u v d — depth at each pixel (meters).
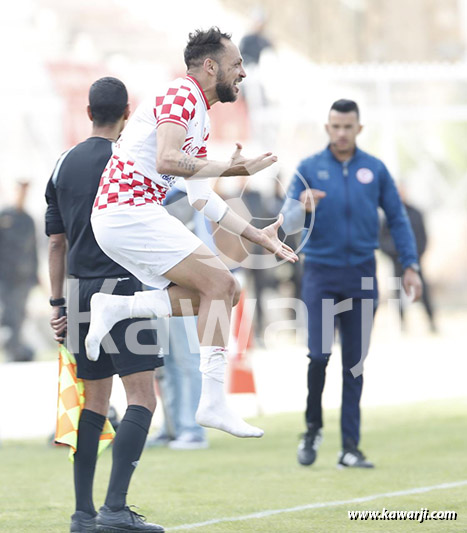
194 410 26.64
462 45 99.06
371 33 96.81
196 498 19.41
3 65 47.03
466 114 53.31
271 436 28.36
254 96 48.44
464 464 22.86
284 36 92.19
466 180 64.75
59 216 16.94
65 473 23.08
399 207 23.17
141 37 80.31
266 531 16.34
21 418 33.12
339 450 25.64
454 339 54.38
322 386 22.78
